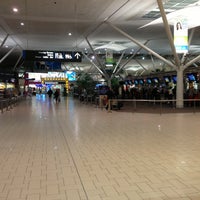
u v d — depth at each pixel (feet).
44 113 58.08
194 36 94.27
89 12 61.93
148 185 15.34
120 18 67.72
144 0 53.47
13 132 33.60
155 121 43.39
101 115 53.47
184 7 58.44
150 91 100.12
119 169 18.35
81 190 14.67
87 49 121.70
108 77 126.62
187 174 17.21
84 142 27.35
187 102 79.51
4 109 69.56
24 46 113.19
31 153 22.86
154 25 75.25
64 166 19.11
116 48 116.26
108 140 28.30
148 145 25.80
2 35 89.10
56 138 29.55
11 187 15.21
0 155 22.29
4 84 146.20
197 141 27.50
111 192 14.37
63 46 113.50
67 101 111.24
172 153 22.67
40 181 16.12
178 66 70.18
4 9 59.11
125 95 101.24
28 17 66.08
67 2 54.24
